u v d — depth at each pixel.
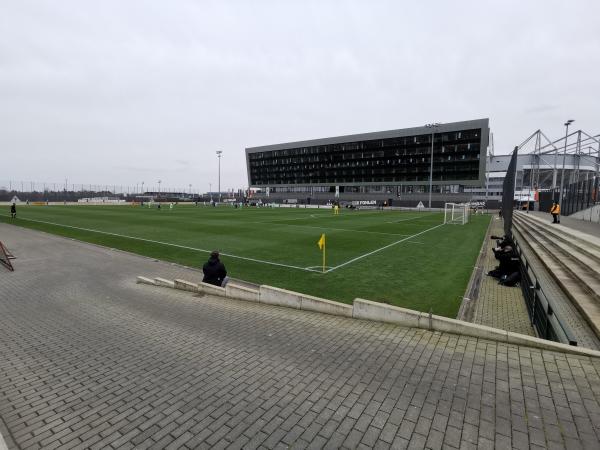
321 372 4.42
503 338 5.08
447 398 3.73
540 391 3.79
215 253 9.38
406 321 5.91
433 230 25.47
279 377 4.32
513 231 24.42
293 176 105.00
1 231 23.09
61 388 4.17
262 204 90.12
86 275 11.04
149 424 3.42
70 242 18.27
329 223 30.73
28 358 5.04
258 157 112.62
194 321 6.55
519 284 9.44
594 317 5.75
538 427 3.21
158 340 5.64
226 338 5.66
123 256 14.40
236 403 3.77
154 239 19.28
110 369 4.65
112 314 7.08
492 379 4.07
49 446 3.12
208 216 38.44
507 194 14.66
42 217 34.97
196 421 3.45
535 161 63.78
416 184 80.75
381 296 8.64
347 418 3.44
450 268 11.88
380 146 84.56
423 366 4.46
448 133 74.00
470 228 27.53
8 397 3.99
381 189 88.12
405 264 12.59
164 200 105.56
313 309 7.00
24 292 8.95
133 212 45.25
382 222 32.94
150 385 4.20
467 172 73.00
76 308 7.54
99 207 61.50
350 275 10.91
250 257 14.01
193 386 4.15
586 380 3.97
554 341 4.89
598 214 21.75
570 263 9.65
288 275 10.96
